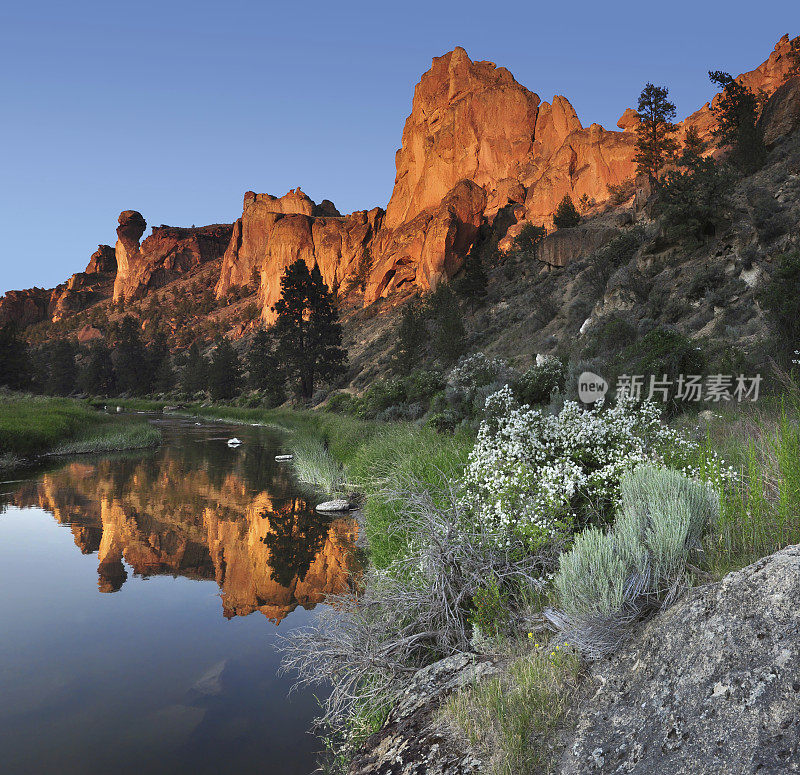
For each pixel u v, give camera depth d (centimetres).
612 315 2808
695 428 659
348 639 397
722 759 173
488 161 10675
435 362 4975
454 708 279
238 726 366
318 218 13362
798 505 288
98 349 10919
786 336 1181
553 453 480
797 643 187
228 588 644
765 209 2731
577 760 209
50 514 1031
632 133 8731
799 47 6488
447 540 415
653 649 229
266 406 6338
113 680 430
